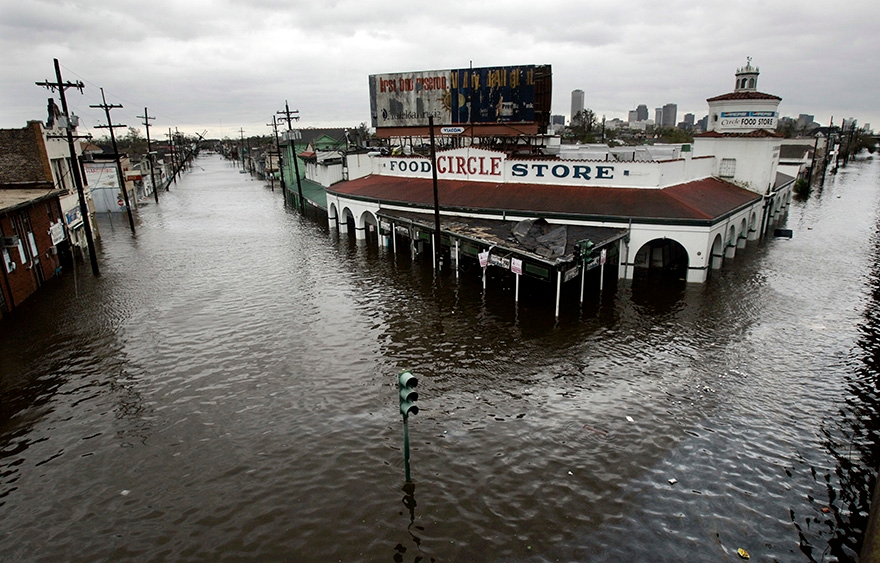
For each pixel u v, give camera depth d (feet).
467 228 99.50
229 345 70.79
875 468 43.39
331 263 115.14
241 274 107.86
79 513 40.14
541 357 64.44
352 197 135.54
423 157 132.57
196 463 45.85
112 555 36.01
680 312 78.02
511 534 36.88
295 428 50.88
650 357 63.67
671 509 38.88
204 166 634.43
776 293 86.48
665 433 48.21
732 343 67.21
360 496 41.11
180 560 35.47
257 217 193.16
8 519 39.65
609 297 85.25
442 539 36.60
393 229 117.08
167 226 173.99
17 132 110.32
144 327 77.56
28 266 93.56
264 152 495.82
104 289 97.45
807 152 281.13
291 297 91.25
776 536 36.27
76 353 68.74
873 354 63.67
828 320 74.64
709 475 42.55
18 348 70.54
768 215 131.75
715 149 124.67
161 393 58.29
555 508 39.24
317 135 391.24
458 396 55.88
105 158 224.53
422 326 75.51
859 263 106.01
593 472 43.11
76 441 49.60
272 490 42.14
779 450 45.73
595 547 35.58
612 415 51.34
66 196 120.88
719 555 34.71
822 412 51.55
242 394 57.77
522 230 92.17
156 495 41.91
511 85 141.49
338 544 36.45
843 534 36.42
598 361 63.00
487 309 81.41
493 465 44.32
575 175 106.83
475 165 120.06
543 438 47.88
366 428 50.52
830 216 167.63
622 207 95.20
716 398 54.13
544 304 82.89
